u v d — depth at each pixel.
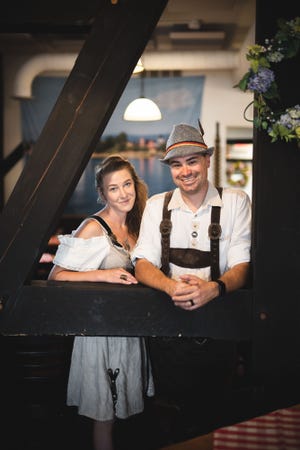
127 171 3.27
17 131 9.88
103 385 3.13
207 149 2.73
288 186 2.69
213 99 9.84
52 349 3.69
